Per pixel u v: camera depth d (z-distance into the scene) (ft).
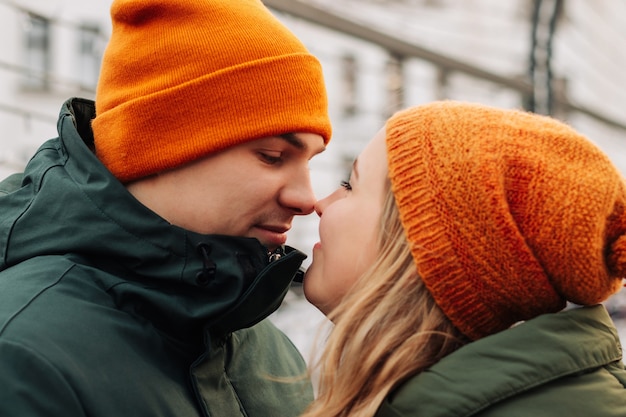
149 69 3.54
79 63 10.36
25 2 9.20
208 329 3.42
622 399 2.98
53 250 3.37
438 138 3.34
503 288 3.21
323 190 10.98
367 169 3.74
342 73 12.13
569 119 14.26
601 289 3.25
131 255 3.31
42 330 2.95
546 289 3.21
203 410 3.38
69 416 2.83
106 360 3.06
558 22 11.91
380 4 10.59
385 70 10.97
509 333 3.10
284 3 8.33
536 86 11.39
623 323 13.91
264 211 3.64
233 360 4.00
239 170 3.53
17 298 3.09
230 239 3.44
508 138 3.28
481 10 12.14
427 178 3.30
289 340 4.92
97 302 3.24
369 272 3.52
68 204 3.39
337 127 10.98
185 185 3.53
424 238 3.28
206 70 3.49
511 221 3.16
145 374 3.18
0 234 3.51
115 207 3.33
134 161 3.49
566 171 3.19
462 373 3.04
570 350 3.04
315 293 3.84
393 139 3.51
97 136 3.65
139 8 3.57
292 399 4.37
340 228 3.71
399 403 3.14
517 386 2.95
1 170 7.94
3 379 2.79
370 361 3.34
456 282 3.24
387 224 3.53
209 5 3.59
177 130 3.46
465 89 11.99
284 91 3.57
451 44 11.91
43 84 9.91
